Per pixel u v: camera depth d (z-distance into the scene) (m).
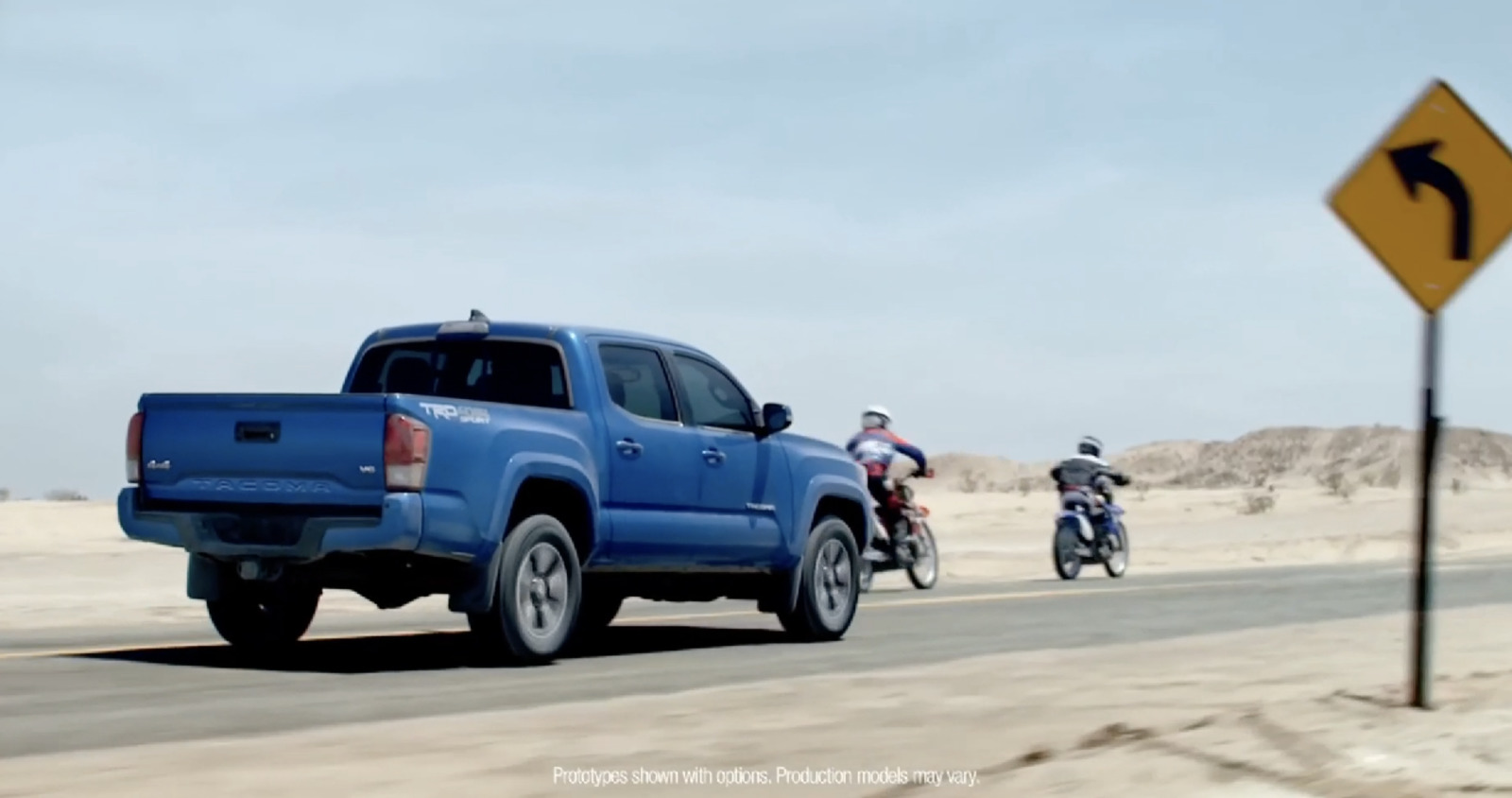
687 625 21.34
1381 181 11.68
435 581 14.86
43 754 10.15
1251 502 81.31
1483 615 22.64
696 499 17.09
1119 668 15.51
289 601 16.31
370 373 17.12
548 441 15.41
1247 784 9.06
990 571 39.22
